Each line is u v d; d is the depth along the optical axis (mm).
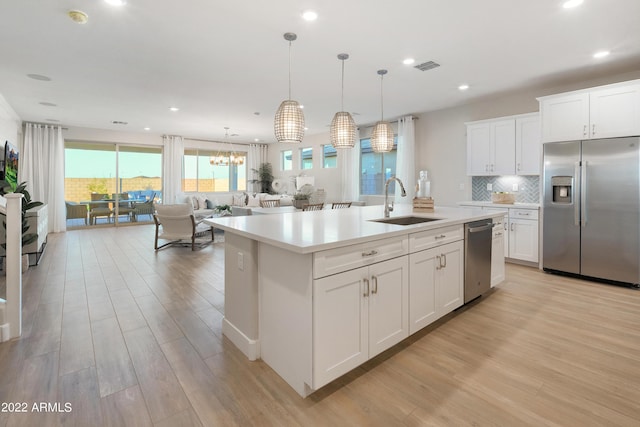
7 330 2330
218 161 8984
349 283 1819
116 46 3299
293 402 1699
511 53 3490
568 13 2686
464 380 1884
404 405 1676
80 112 6219
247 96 5121
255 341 2107
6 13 2680
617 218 3580
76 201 8156
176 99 5301
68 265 4496
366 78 4266
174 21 2812
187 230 5473
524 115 4672
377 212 3346
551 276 3996
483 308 2961
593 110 3729
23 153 7141
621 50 3422
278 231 2049
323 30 2977
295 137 2945
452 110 5848
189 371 1971
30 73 4070
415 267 2291
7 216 2330
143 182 8992
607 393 1754
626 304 3061
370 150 7824
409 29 2955
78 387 1799
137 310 2904
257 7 2596
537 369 1989
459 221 2723
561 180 3979
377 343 2008
